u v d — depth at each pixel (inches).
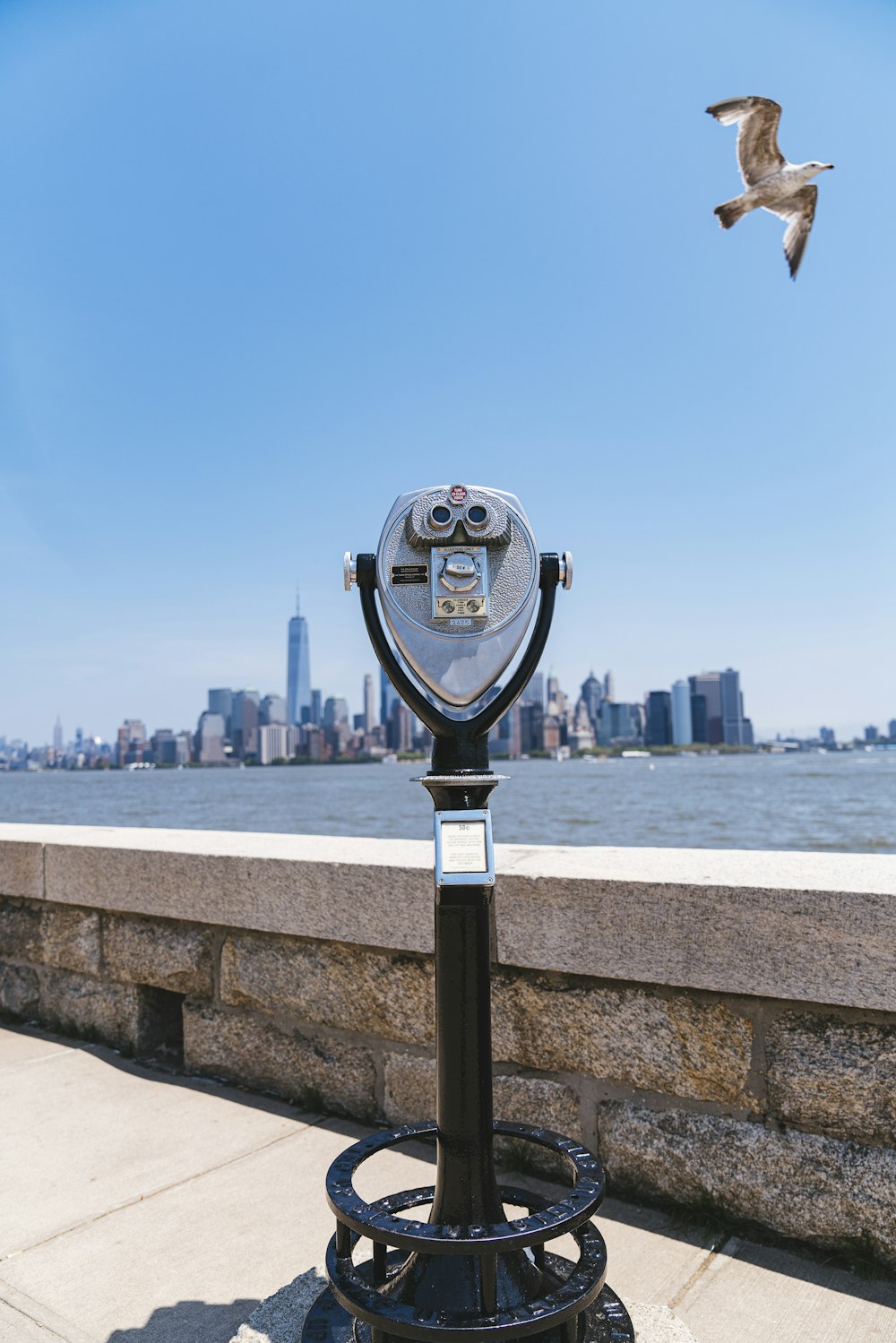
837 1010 95.7
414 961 125.0
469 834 74.9
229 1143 123.2
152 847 153.9
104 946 162.2
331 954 132.8
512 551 78.4
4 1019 177.8
